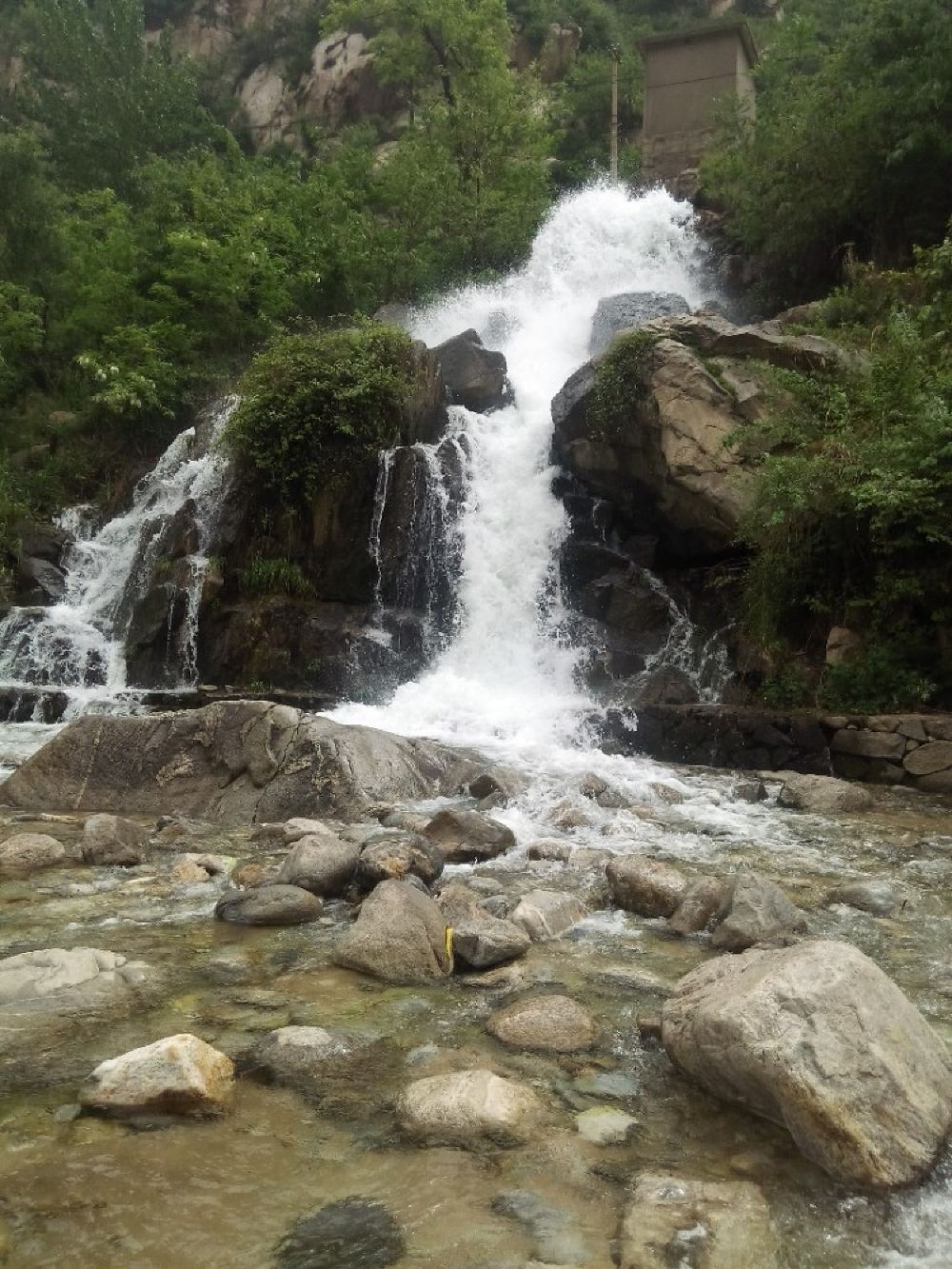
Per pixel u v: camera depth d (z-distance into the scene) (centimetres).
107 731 691
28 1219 211
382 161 2831
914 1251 206
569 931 413
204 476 1373
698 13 3750
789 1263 201
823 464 905
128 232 2038
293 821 591
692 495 1064
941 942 402
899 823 650
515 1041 301
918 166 1479
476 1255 201
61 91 2925
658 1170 233
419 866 467
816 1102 234
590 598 1153
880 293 1295
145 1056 267
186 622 1216
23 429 1864
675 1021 289
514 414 1420
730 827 630
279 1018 318
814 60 2214
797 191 1625
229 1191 222
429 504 1242
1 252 2038
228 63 4341
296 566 1257
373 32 3828
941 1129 239
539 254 2225
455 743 875
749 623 984
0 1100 262
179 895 458
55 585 1450
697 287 1991
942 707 852
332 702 1071
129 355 1775
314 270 1933
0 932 402
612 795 691
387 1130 250
